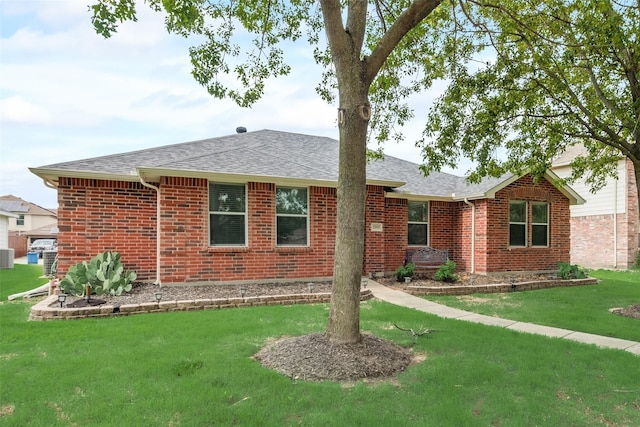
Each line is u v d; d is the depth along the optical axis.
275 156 12.50
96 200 9.86
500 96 8.31
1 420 3.33
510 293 10.83
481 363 4.80
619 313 8.35
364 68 5.21
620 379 4.40
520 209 13.92
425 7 5.19
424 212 14.10
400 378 4.39
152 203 10.39
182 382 4.11
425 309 8.40
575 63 8.40
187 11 4.92
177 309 7.77
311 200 11.26
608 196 18.22
